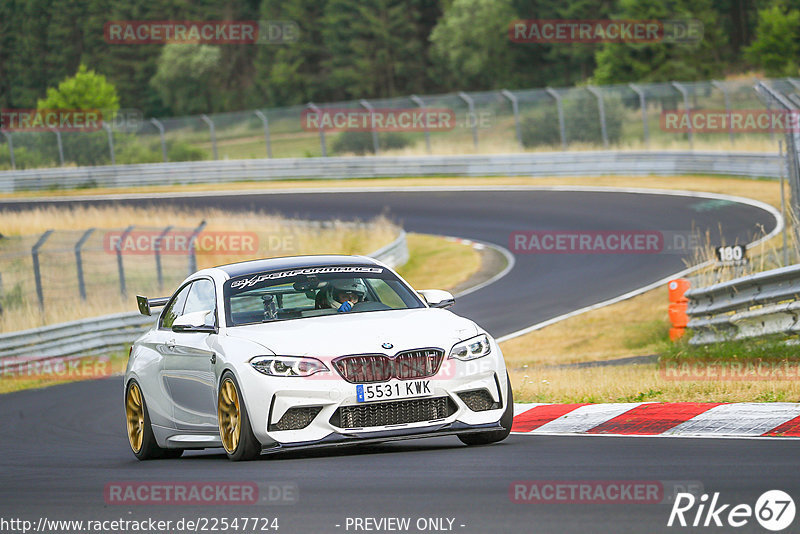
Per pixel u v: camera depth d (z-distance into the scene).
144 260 123.62
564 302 91.31
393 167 174.25
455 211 142.88
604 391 38.16
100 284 114.00
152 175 191.88
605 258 107.44
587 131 171.12
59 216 152.88
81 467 32.66
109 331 91.31
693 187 136.25
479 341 28.91
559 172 157.75
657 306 84.94
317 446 26.97
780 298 46.88
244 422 27.66
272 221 135.00
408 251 125.00
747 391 34.84
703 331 55.38
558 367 60.53
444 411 27.86
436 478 23.55
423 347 27.88
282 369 27.44
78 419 53.31
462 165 167.38
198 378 30.44
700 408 32.28
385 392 27.33
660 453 25.73
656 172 148.38
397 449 29.75
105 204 175.00
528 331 82.56
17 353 83.50
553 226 125.56
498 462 25.50
